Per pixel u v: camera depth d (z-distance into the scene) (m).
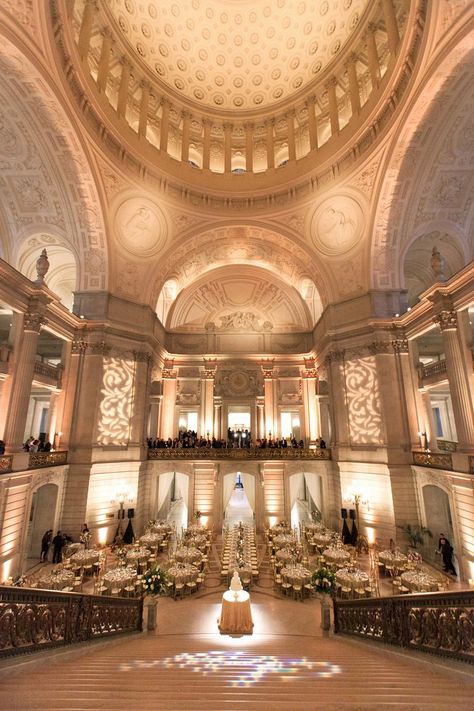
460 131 12.57
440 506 13.64
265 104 19.00
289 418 22.39
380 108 13.60
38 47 10.43
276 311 22.62
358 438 15.60
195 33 16.88
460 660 3.66
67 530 13.77
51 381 14.33
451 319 11.80
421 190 14.40
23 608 3.95
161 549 13.88
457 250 16.16
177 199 17.17
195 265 20.73
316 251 17.69
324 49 16.92
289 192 17.55
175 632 7.90
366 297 16.11
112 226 15.96
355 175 15.38
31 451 13.16
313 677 3.59
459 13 9.53
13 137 12.98
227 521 18.86
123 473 15.58
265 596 10.43
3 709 2.50
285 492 17.23
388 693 2.98
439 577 11.05
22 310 12.25
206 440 19.33
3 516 10.43
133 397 16.47
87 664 4.11
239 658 4.68
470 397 11.26
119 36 15.40
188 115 18.50
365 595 9.50
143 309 17.33
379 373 15.15
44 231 15.63
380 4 14.08
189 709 2.53
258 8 16.23
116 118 14.93
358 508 14.91
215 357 21.36
